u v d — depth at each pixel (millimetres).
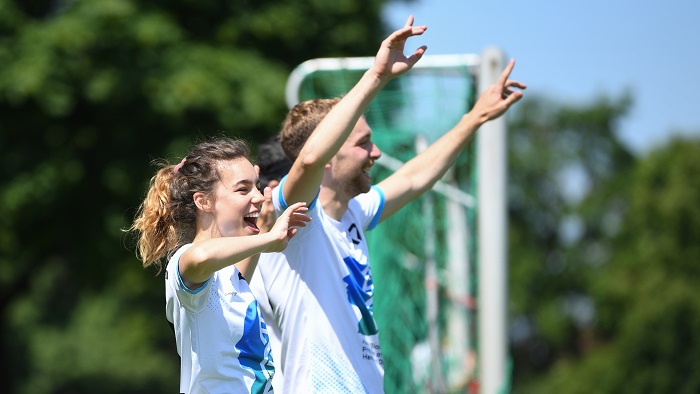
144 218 9633
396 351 18406
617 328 94188
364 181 11008
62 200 37375
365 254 11156
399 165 18469
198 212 9492
